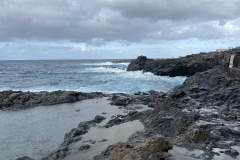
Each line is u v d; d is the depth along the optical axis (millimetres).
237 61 24016
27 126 17047
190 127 11539
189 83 22062
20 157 11273
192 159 8453
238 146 9805
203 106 16594
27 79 48188
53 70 77375
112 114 19453
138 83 40812
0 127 16875
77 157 10625
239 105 16094
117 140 12414
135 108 21594
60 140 14016
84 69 83250
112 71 70562
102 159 9492
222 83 19531
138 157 7980
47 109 22609
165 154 8688
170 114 13953
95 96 28688
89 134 13711
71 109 22359
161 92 29891
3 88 36438
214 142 10195
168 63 58438
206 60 53938
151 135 11438
